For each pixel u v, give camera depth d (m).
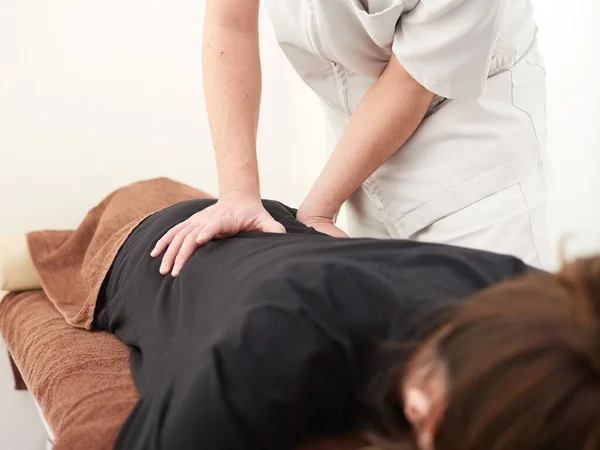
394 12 0.84
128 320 0.90
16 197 1.84
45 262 1.41
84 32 1.85
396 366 0.46
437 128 0.96
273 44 2.09
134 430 0.60
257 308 0.54
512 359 0.35
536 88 1.00
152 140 1.98
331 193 0.97
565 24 1.44
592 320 0.34
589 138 1.42
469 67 0.84
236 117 0.99
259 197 0.96
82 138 1.89
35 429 1.72
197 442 0.51
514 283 0.40
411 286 0.53
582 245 0.97
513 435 0.33
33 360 1.01
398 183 1.01
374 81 1.00
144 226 1.01
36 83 1.82
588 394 0.33
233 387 0.51
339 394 0.53
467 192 0.95
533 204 0.97
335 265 0.55
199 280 0.72
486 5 0.80
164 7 1.92
